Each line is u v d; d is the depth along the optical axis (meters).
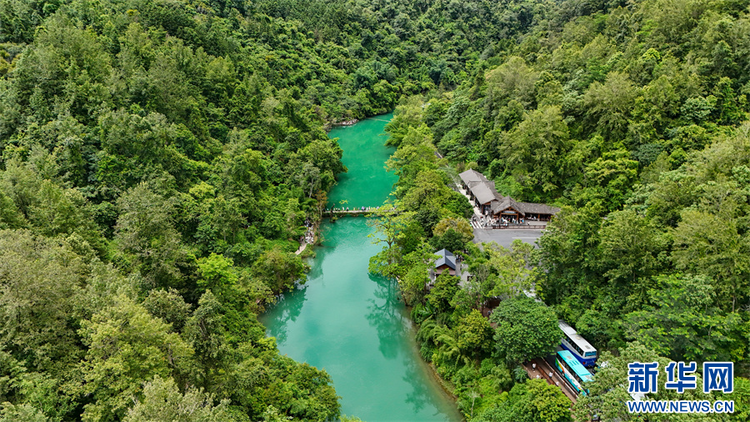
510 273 54.66
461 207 85.12
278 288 69.75
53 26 82.31
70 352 36.47
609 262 50.47
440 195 85.62
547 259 56.62
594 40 113.62
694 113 79.81
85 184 67.25
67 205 52.97
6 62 83.12
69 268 39.84
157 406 26.67
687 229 46.72
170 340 36.12
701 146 75.44
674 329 40.09
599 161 82.44
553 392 40.00
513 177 92.50
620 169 78.56
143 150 72.75
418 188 86.38
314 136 133.75
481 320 52.56
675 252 47.19
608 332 47.72
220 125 105.25
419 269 63.38
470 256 68.31
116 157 69.06
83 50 83.81
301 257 82.12
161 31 123.19
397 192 97.62
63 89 73.94
